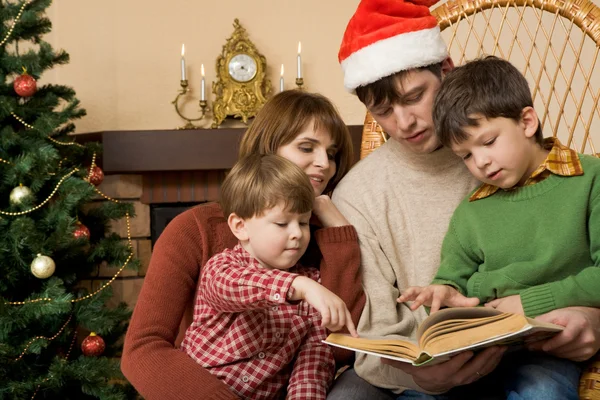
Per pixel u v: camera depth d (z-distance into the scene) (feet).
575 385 3.63
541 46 9.75
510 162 3.99
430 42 4.50
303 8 10.89
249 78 10.55
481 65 4.14
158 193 10.41
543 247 3.99
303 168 4.74
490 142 4.00
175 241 4.64
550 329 3.29
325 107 4.85
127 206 9.21
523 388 3.56
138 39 10.68
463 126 4.00
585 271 3.77
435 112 4.21
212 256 4.61
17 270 8.03
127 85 10.66
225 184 4.39
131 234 10.33
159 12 10.71
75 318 8.63
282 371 4.28
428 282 4.66
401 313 4.54
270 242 4.10
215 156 10.09
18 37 8.46
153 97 10.73
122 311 8.71
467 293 4.23
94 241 9.26
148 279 4.57
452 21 5.65
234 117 10.62
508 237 4.12
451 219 4.48
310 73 10.89
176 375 4.04
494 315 3.37
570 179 4.04
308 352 4.29
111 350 9.07
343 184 5.06
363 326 4.37
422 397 3.97
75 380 8.22
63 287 8.24
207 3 10.78
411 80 4.46
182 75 10.37
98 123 10.63
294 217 4.12
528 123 4.04
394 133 4.68
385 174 4.95
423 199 4.82
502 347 3.47
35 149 8.17
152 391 4.03
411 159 4.86
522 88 4.05
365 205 4.85
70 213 8.64
